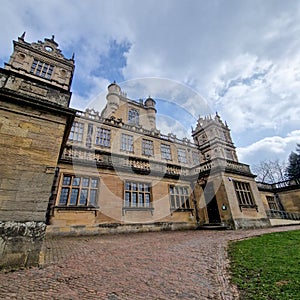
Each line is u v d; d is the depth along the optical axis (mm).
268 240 6352
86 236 8750
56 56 14250
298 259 3893
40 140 5262
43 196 4684
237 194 12789
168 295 2682
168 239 7711
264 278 3072
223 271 3619
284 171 37219
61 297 2592
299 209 17344
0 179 4402
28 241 4113
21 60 13000
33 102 5461
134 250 5609
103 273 3598
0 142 4750
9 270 3613
